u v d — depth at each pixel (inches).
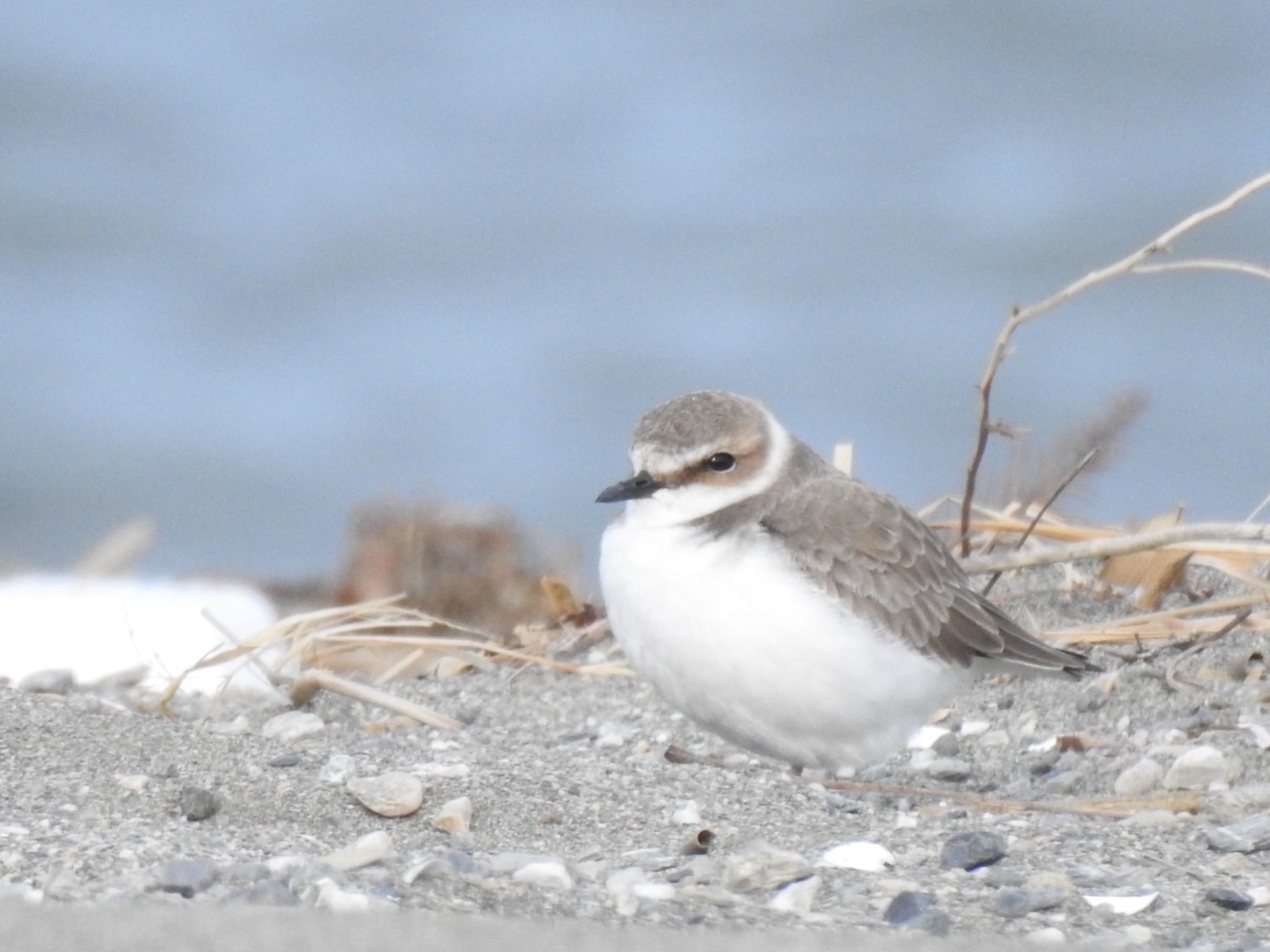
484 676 348.8
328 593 429.7
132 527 442.3
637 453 275.4
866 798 269.0
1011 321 337.7
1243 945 203.9
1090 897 220.2
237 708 318.0
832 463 346.0
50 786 245.0
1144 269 327.6
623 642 272.8
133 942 162.7
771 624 258.2
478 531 415.2
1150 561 358.3
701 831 238.5
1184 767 276.2
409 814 246.4
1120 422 414.0
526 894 208.4
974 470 351.3
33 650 340.5
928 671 273.7
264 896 198.8
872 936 184.2
